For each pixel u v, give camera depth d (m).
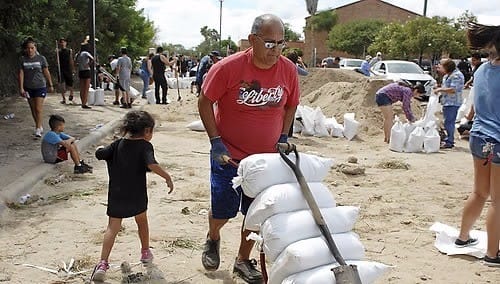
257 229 3.95
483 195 5.57
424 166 10.23
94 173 8.65
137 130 4.91
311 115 13.60
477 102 5.37
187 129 13.93
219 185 4.57
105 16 33.25
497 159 5.18
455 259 5.59
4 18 16.73
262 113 4.49
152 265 5.14
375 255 5.61
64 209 6.74
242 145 4.52
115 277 4.87
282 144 3.97
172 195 7.48
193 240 5.82
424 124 12.22
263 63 4.31
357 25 63.47
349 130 13.26
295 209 3.76
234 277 4.95
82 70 16.61
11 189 7.14
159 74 19.75
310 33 71.06
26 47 10.84
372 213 7.04
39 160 9.07
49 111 15.71
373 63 28.55
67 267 5.05
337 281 3.28
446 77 12.58
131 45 38.00
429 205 7.50
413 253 5.71
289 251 3.47
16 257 5.24
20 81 10.91
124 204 4.89
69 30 25.25
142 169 4.94
